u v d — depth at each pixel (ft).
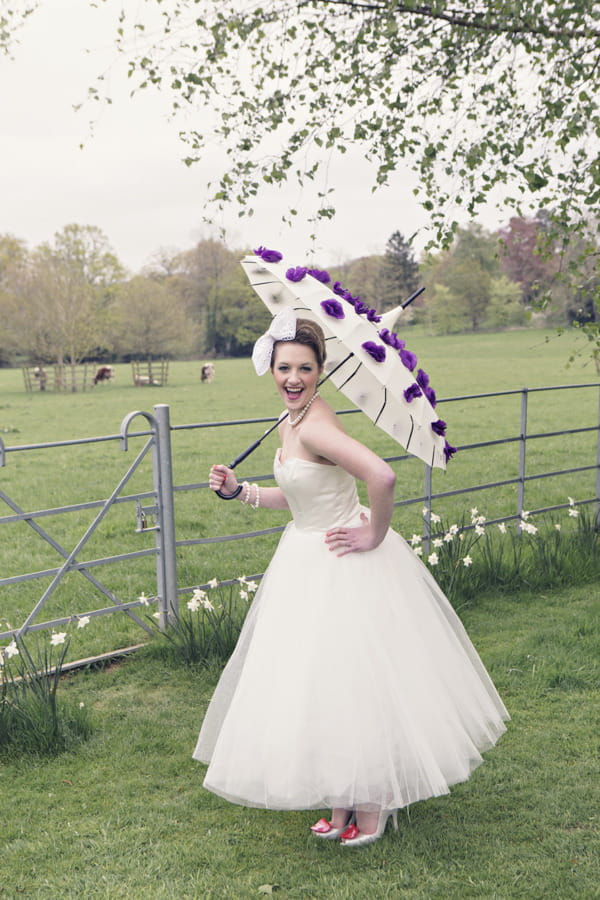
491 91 18.99
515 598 19.89
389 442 54.49
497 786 11.12
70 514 34.24
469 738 9.56
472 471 42.16
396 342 9.50
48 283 145.28
